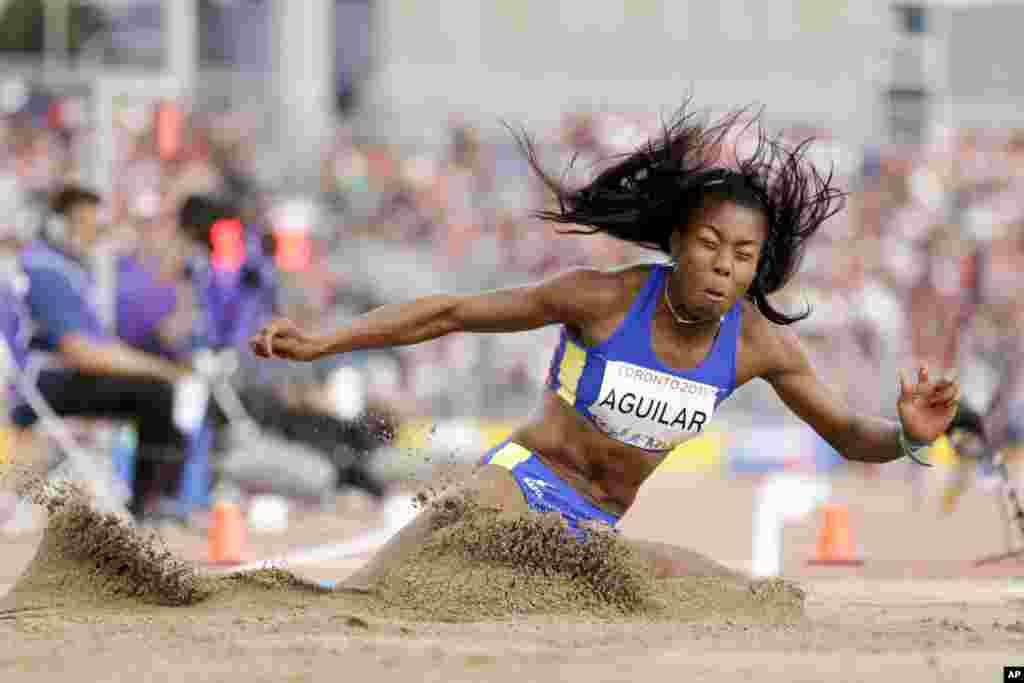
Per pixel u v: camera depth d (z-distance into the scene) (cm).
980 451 2200
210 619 1661
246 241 3778
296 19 7656
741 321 1811
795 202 1814
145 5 7388
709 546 3334
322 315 5122
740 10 8244
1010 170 7062
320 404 4103
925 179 6931
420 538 1786
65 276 3406
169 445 3488
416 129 7594
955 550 3244
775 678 1343
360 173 6956
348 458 4112
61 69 7081
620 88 8331
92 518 1795
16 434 3591
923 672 1379
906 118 7894
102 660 1416
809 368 1848
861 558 3017
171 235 5288
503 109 8306
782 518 4166
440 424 5528
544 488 1823
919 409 1772
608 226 1831
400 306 1784
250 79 7200
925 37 8300
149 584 1767
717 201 1738
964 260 6134
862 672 1373
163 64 6303
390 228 6781
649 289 1791
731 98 8269
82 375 3412
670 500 4828
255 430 3894
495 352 6059
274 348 1761
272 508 3744
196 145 6762
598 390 1798
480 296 1792
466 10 8331
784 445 6150
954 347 5009
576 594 1736
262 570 1828
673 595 1758
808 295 6141
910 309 6303
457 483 1811
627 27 8338
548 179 1888
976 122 7906
